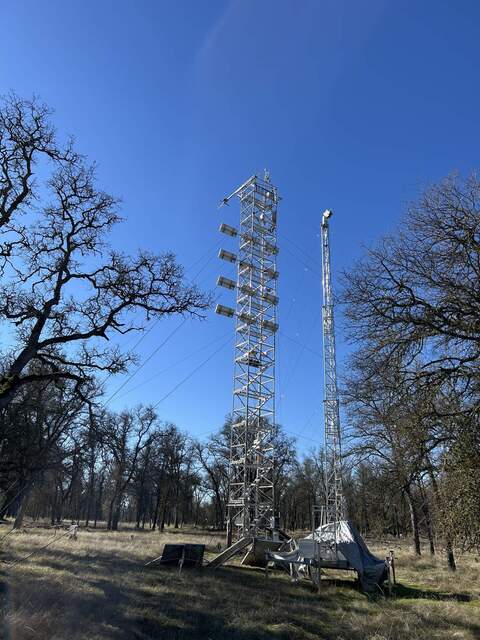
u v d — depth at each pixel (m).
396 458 15.50
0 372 21.77
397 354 14.46
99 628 11.10
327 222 48.03
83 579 16.11
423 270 14.51
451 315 14.09
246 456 37.81
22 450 20.77
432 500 16.70
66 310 19.45
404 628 13.83
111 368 19.47
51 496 62.62
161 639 11.51
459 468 13.18
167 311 20.41
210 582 19.50
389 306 14.66
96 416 21.33
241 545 26.55
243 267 43.97
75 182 19.19
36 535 31.94
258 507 36.12
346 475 40.81
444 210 14.37
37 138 17.91
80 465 25.89
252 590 18.95
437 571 27.38
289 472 76.12
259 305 42.84
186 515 95.88
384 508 30.42
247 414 39.31
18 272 18.30
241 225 45.44
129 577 17.97
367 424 20.83
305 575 24.30
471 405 13.52
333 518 37.62
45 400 23.75
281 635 12.83
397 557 33.25
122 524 90.19
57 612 11.52
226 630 12.73
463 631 13.72
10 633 9.42
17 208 18.27
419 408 13.56
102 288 19.38
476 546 13.80
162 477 69.06
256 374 40.72
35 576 15.20
